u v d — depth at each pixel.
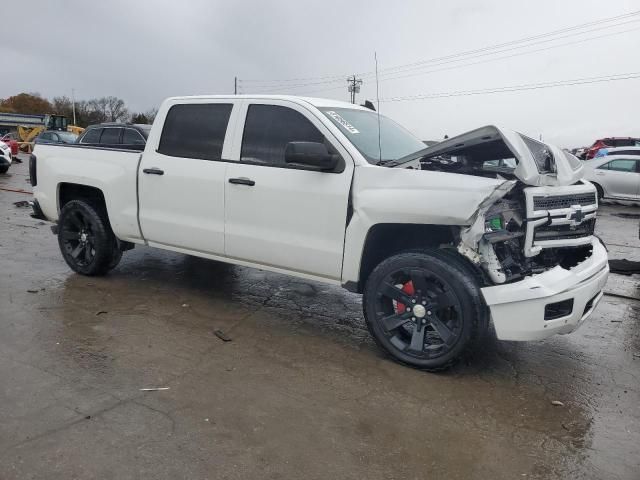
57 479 2.48
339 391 3.50
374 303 3.94
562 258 4.16
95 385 3.39
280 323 4.71
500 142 4.08
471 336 3.57
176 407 3.18
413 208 3.62
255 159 4.46
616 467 2.82
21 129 41.16
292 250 4.26
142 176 5.05
